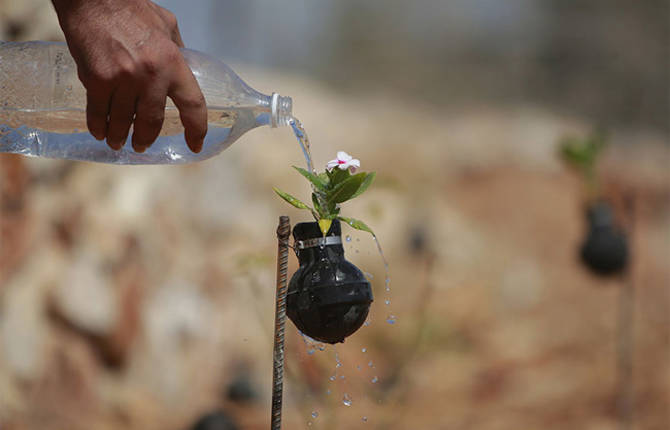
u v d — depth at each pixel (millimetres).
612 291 10719
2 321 5277
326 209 2209
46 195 5934
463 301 9555
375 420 5785
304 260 2248
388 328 8383
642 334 9016
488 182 14977
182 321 6840
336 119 13898
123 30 2088
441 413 6637
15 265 5516
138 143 2203
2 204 5441
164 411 6258
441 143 15609
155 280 6758
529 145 16812
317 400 5055
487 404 6898
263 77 14719
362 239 9219
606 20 33312
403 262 9641
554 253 12219
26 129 2586
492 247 11703
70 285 5754
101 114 2162
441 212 12164
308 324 2197
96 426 5582
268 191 9750
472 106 32219
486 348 8539
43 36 5770
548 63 34062
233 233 8430
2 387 5086
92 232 6125
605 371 7797
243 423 6199
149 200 6918
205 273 7508
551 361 8211
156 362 6398
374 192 9992
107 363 6016
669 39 32688
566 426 6477
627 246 5441
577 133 18641
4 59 2529
